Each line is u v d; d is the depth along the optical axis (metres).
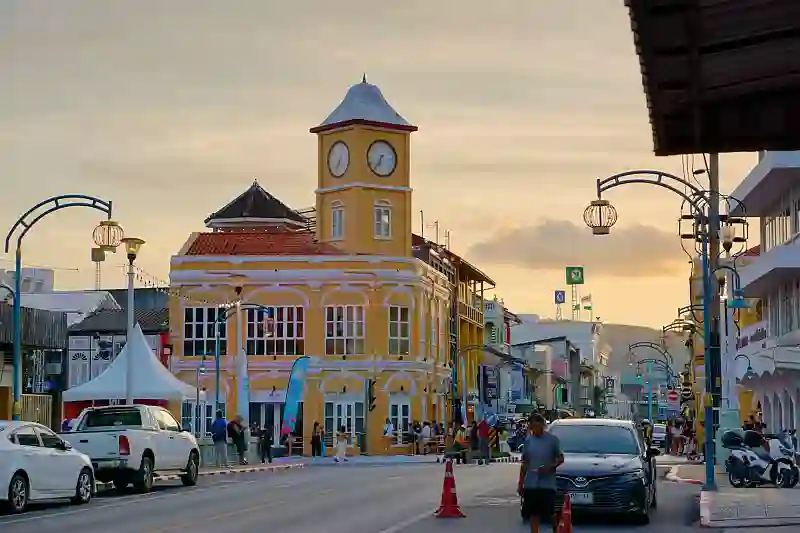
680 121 15.12
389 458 77.50
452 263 102.50
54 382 61.94
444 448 82.19
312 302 86.00
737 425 54.19
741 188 61.91
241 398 68.56
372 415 85.25
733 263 58.03
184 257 86.62
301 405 85.25
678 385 152.25
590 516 29.67
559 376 173.50
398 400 86.19
